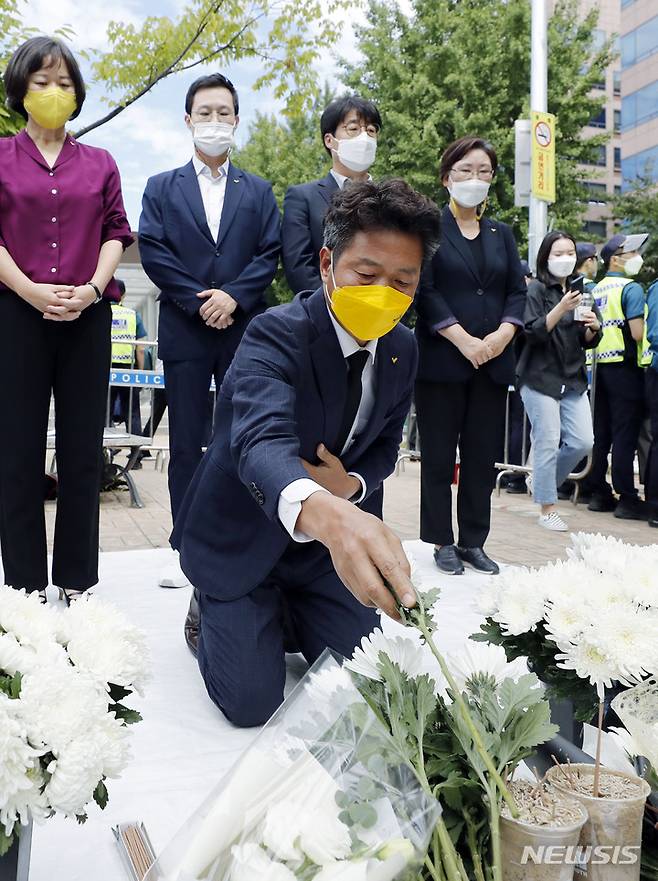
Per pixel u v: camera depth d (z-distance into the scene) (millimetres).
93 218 3252
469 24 17953
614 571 1512
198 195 3814
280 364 1975
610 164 44938
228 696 2250
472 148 4145
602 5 43594
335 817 855
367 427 2285
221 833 898
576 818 960
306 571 2475
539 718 1088
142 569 4148
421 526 4305
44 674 1162
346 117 4012
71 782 1127
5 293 3146
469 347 4074
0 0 5590
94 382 3264
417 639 2967
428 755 1053
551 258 5711
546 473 5707
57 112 3143
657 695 1265
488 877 976
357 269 1802
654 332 5859
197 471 2533
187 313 3705
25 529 3248
